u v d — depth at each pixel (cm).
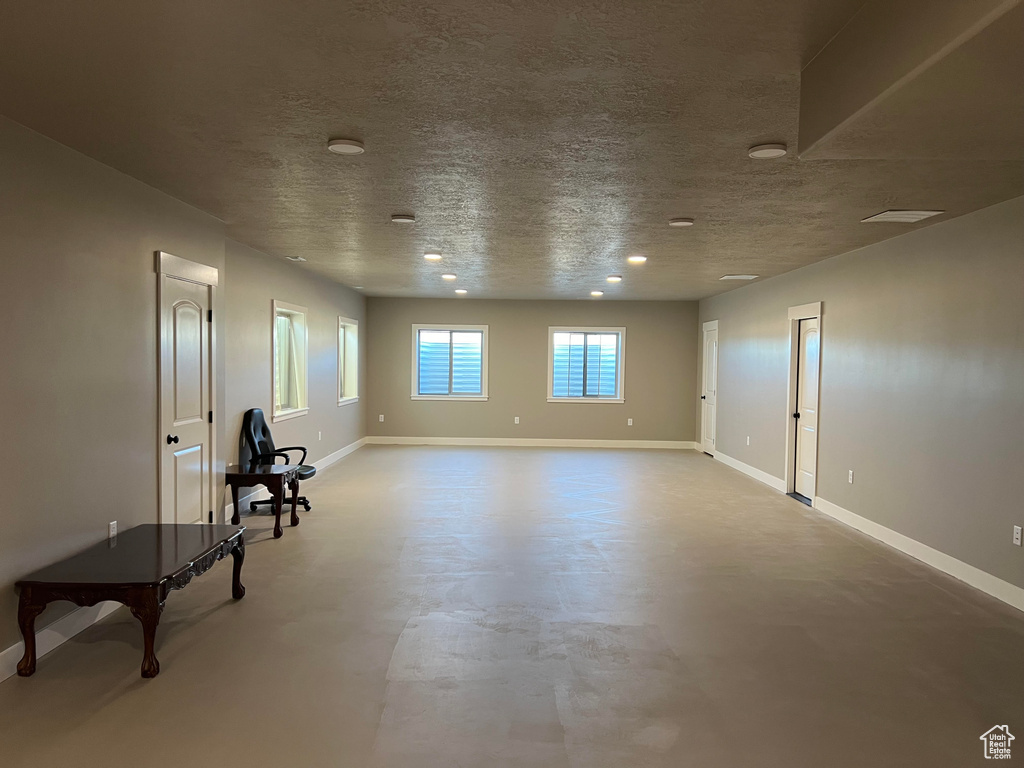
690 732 233
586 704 252
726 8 171
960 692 264
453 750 220
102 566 282
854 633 322
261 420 575
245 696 254
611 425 1037
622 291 889
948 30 142
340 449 869
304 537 487
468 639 309
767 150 281
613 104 237
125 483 344
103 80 220
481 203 389
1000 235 374
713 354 951
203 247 421
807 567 429
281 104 240
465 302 1022
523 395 1031
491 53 197
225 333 520
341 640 306
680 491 683
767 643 309
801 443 661
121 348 338
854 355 539
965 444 403
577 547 467
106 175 321
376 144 284
